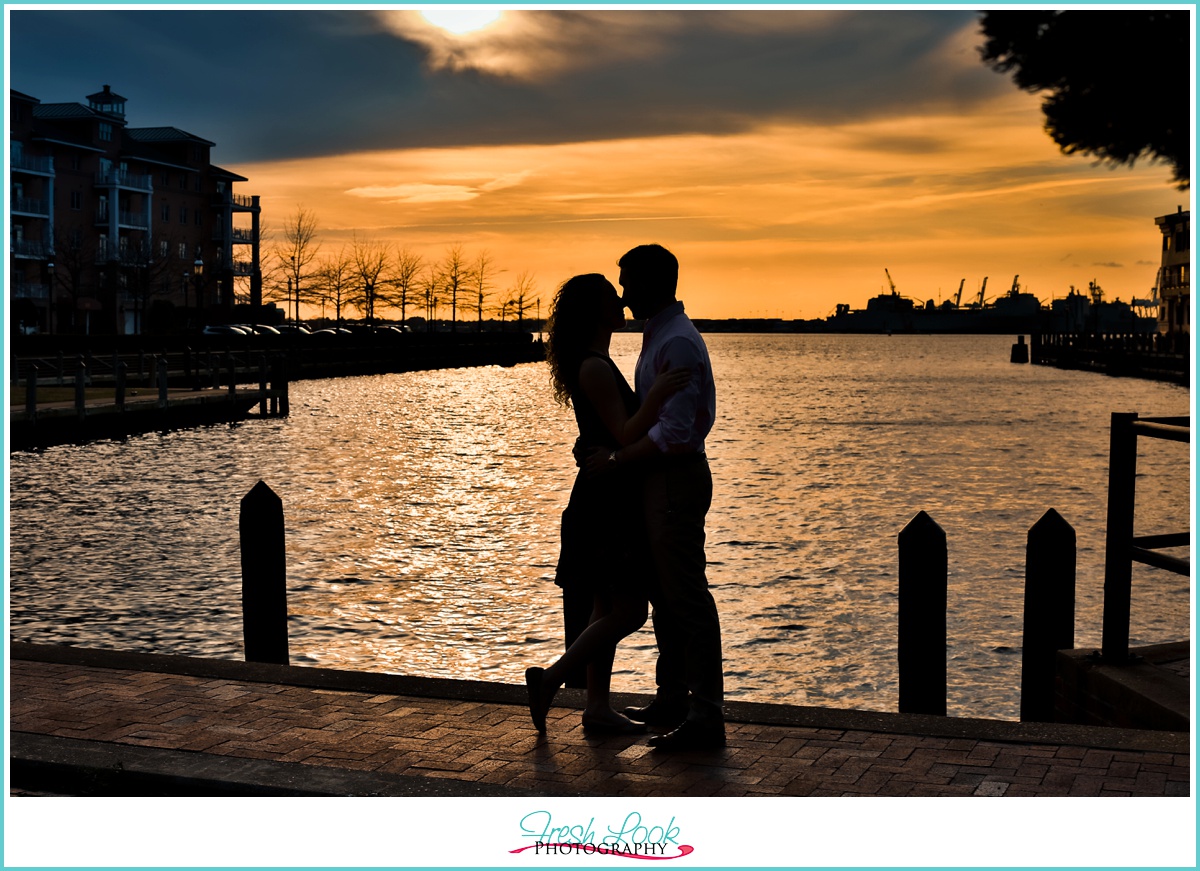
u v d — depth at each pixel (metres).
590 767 4.74
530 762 4.80
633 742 5.06
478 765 4.76
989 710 8.46
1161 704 5.39
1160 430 5.70
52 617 11.25
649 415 4.82
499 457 28.03
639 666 9.52
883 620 11.12
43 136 82.44
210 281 99.88
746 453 29.22
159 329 87.81
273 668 6.14
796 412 45.88
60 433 29.80
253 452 28.66
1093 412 46.38
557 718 5.41
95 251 88.06
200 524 17.16
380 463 26.44
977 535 16.52
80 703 5.55
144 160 93.69
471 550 15.13
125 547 15.17
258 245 104.00
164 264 93.88
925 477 24.00
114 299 87.88
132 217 92.44
